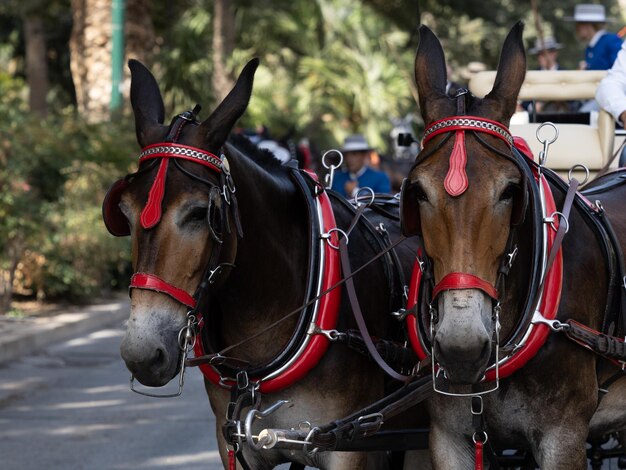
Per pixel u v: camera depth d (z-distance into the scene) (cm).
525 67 411
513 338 413
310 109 2995
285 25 2936
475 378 372
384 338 489
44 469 687
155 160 404
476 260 374
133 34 1802
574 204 458
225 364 448
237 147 462
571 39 3253
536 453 431
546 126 609
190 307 395
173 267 391
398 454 553
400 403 435
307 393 447
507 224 384
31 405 881
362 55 3103
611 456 529
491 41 3183
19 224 1264
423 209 384
